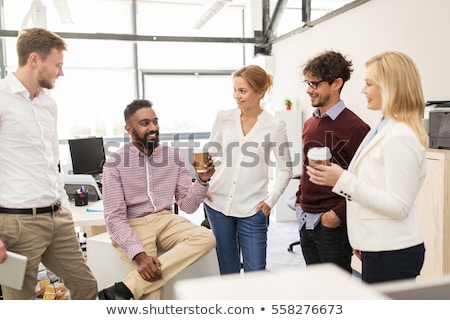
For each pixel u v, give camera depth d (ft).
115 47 21.79
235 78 6.79
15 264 4.87
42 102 6.25
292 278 1.32
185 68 23.12
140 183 6.68
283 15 20.10
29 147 5.97
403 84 4.35
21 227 5.92
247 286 1.28
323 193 6.13
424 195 8.54
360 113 13.28
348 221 4.96
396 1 11.36
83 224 7.84
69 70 21.06
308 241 6.69
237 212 7.02
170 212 6.95
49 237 6.32
